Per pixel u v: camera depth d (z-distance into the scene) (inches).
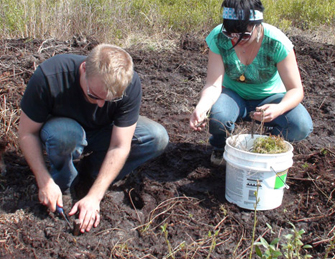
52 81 90.6
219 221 104.4
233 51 111.3
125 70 81.1
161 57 220.7
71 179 105.6
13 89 157.3
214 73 114.4
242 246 96.9
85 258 92.1
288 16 318.3
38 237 97.3
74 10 251.6
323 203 110.1
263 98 122.5
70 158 99.7
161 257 93.5
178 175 124.1
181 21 272.1
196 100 179.5
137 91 95.4
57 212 104.1
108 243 97.4
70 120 97.6
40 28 236.8
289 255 84.1
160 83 192.7
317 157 129.2
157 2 298.8
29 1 247.0
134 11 278.8
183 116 165.3
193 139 145.6
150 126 108.7
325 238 98.2
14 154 128.0
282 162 99.2
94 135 108.3
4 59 185.0
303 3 327.6
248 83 119.0
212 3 298.8
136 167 115.5
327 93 190.2
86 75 82.1
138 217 106.5
